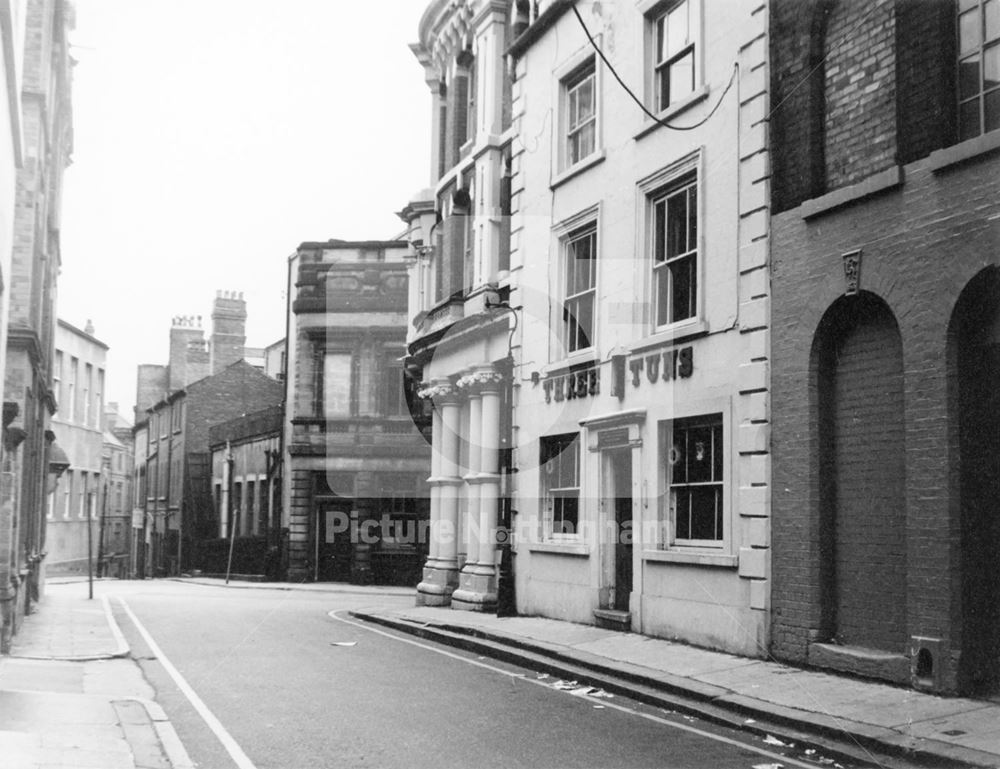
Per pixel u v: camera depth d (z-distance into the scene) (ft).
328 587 94.32
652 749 24.64
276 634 50.06
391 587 93.91
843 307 33.78
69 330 100.58
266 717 28.50
